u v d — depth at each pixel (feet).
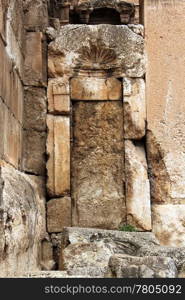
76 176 30.01
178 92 30.58
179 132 30.30
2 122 22.95
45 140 29.94
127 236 22.75
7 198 19.49
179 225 29.58
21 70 28.99
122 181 29.94
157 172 30.09
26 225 22.06
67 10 34.53
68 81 30.50
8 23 24.91
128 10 33.42
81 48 30.66
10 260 19.15
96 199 29.68
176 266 19.44
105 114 30.60
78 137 30.42
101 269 19.57
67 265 21.34
